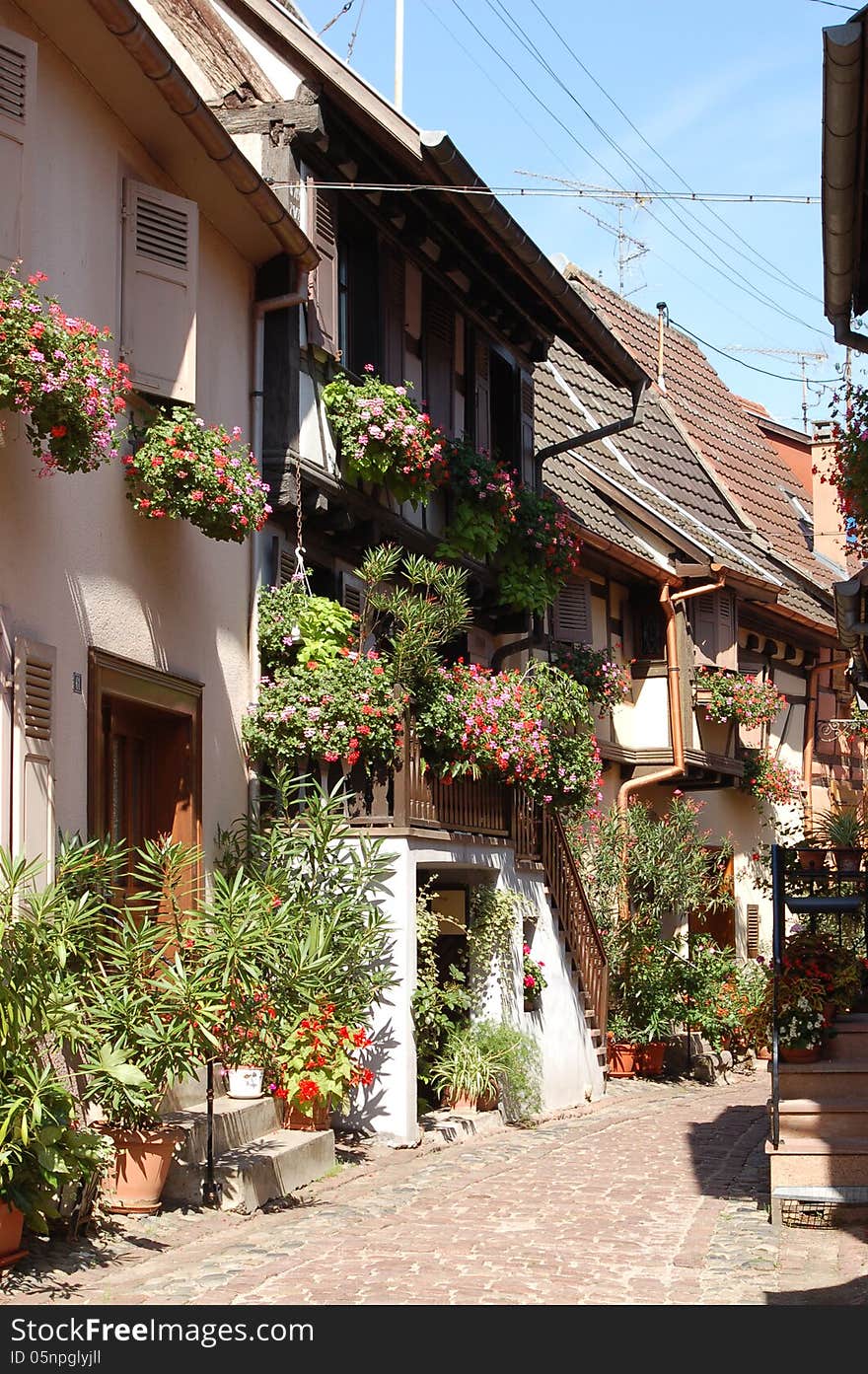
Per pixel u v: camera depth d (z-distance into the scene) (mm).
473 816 14859
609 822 20219
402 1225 9695
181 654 11664
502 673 16078
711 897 23234
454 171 14039
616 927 19812
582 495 21734
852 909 11203
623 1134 14688
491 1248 9023
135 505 10773
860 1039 10922
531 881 16375
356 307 15094
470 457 16391
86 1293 7457
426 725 13555
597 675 19375
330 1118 13039
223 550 12547
